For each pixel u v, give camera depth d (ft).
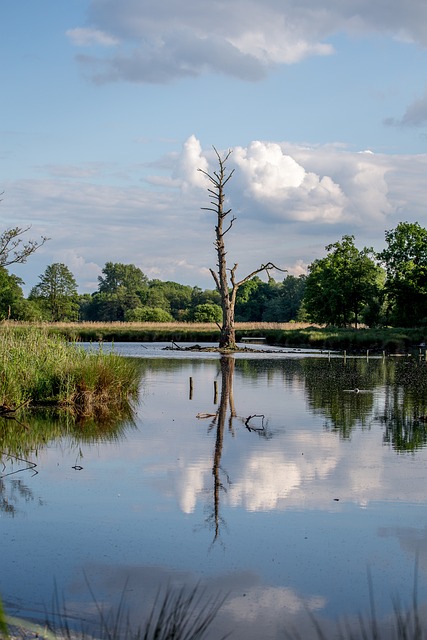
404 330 209.77
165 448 41.52
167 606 19.65
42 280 416.67
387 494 31.35
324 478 34.30
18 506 29.43
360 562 23.29
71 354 67.05
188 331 216.95
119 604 19.74
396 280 239.30
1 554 23.77
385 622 18.83
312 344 193.67
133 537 25.62
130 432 47.03
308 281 278.87
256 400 65.26
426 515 28.37
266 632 18.17
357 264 261.24
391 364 117.60
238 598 20.39
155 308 489.26
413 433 46.91
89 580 21.57
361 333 201.46
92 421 51.65
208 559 23.49
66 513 28.45
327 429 48.47
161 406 60.54
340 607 19.84
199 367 107.86
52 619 18.49
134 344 191.93
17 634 17.02
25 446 42.04
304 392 72.18
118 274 632.79
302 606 19.89
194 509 29.09
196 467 36.47
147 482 33.40
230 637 17.84
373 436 45.62
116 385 65.10
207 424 50.60
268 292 593.83
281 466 36.78
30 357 64.95
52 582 21.36
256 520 27.68
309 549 24.49
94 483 33.17
